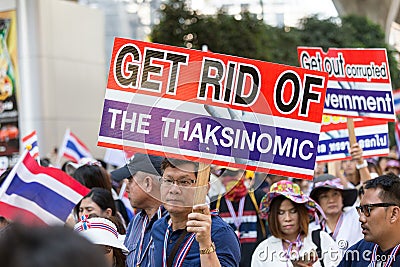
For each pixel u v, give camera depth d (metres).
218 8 26.56
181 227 4.26
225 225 4.22
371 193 4.76
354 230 6.50
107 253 4.40
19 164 5.66
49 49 17.31
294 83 4.40
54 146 17.22
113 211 6.00
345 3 31.80
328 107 6.98
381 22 31.17
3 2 17.27
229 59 4.30
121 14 30.03
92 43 18.52
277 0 33.62
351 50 6.93
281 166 4.36
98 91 18.61
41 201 5.71
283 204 5.71
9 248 1.45
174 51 4.27
